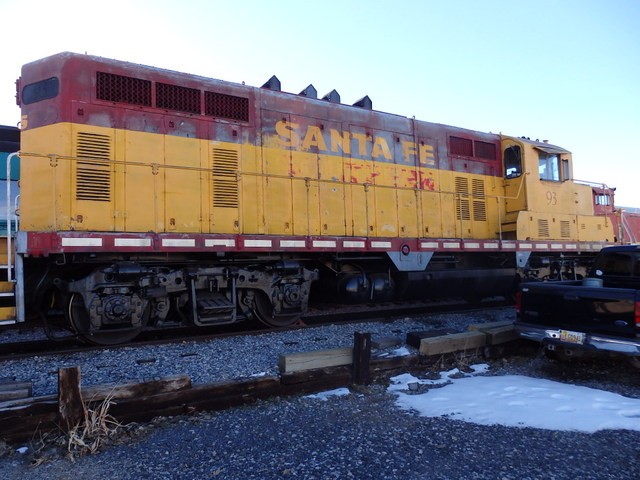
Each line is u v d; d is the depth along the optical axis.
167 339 7.11
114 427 4.02
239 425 4.20
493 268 11.21
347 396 5.00
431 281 10.21
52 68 6.70
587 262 13.27
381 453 3.62
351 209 9.13
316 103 9.05
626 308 5.19
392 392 5.21
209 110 7.80
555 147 12.20
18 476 3.31
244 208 7.92
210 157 7.69
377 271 9.77
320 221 8.73
